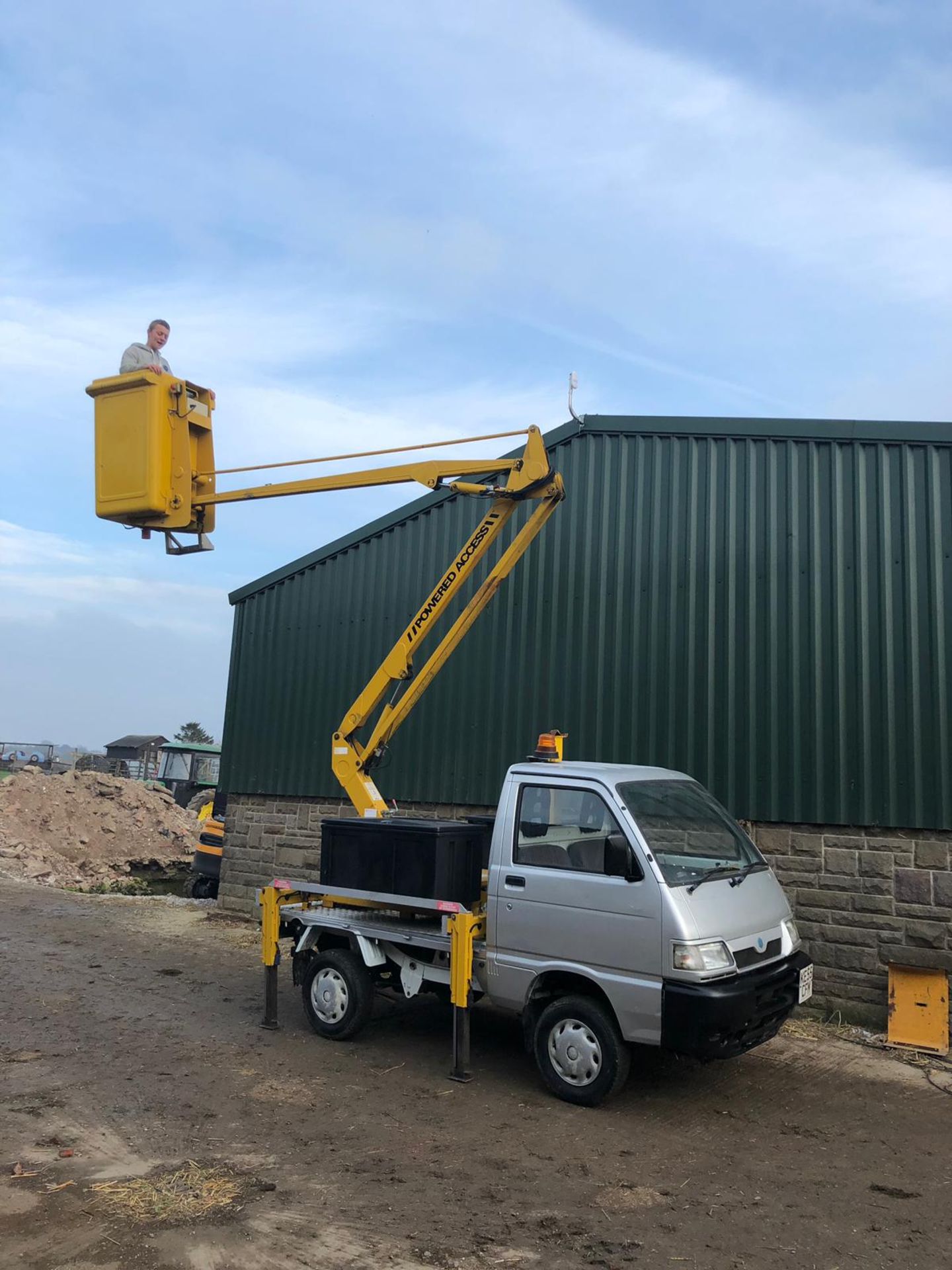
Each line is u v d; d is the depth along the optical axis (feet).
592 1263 12.96
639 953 18.21
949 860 25.26
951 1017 23.86
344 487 25.94
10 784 80.33
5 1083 19.71
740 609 28.91
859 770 26.50
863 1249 13.53
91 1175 15.30
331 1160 16.16
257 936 37.19
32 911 41.81
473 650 34.04
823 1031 24.99
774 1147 17.25
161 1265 12.57
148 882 65.62
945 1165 16.60
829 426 28.27
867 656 26.91
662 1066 21.80
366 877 23.06
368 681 37.55
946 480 26.76
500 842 20.86
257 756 41.14
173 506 25.25
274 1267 12.61
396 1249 13.16
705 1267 12.92
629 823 18.97
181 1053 22.16
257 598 42.47
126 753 151.12
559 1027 19.45
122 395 25.36
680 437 30.71
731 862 20.63
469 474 25.40
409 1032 24.41
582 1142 17.21
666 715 29.58
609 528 31.53
